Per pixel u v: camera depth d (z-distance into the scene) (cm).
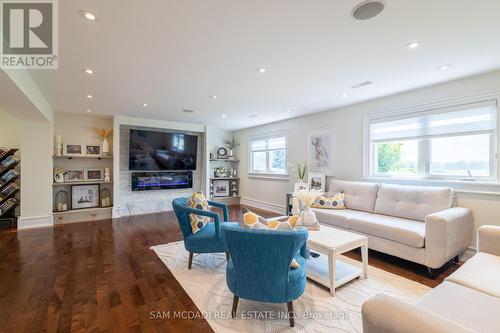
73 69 265
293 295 171
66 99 389
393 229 270
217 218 259
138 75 284
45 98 382
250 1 156
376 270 263
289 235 154
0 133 467
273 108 447
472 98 290
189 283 237
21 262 284
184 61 247
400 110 356
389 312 90
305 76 289
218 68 265
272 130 591
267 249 158
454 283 147
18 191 455
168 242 359
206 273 259
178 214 272
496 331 106
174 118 548
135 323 178
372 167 396
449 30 191
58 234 397
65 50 221
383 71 275
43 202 449
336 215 335
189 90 342
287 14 170
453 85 305
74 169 512
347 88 334
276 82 310
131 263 283
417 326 82
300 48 221
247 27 187
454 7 162
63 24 180
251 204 659
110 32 192
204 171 643
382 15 172
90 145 524
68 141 505
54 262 285
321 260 272
